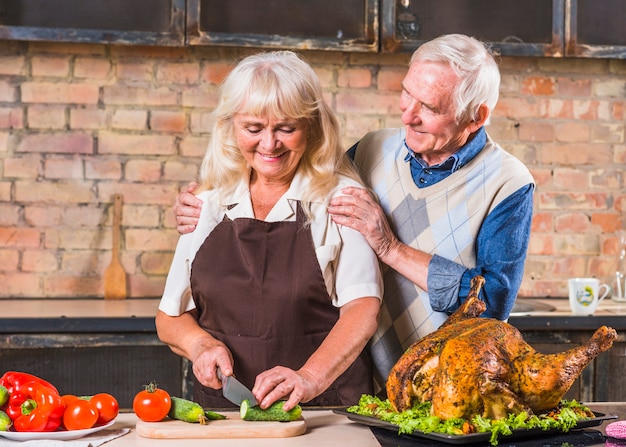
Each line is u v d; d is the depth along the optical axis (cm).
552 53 343
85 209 346
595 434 162
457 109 199
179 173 349
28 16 325
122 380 291
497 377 158
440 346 163
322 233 204
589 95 363
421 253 210
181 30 327
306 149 208
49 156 343
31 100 342
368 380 213
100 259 347
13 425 164
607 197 363
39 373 288
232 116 198
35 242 344
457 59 197
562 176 363
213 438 161
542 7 343
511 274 207
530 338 302
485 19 342
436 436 154
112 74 345
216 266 205
